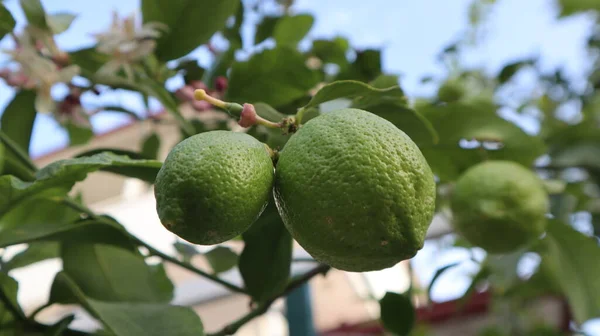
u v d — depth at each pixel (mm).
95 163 262
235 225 241
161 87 371
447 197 483
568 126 543
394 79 353
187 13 369
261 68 377
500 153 426
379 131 242
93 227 309
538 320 675
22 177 318
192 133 367
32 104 379
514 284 619
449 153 427
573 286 467
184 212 236
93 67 400
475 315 711
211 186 234
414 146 248
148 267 360
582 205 583
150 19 369
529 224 403
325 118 250
